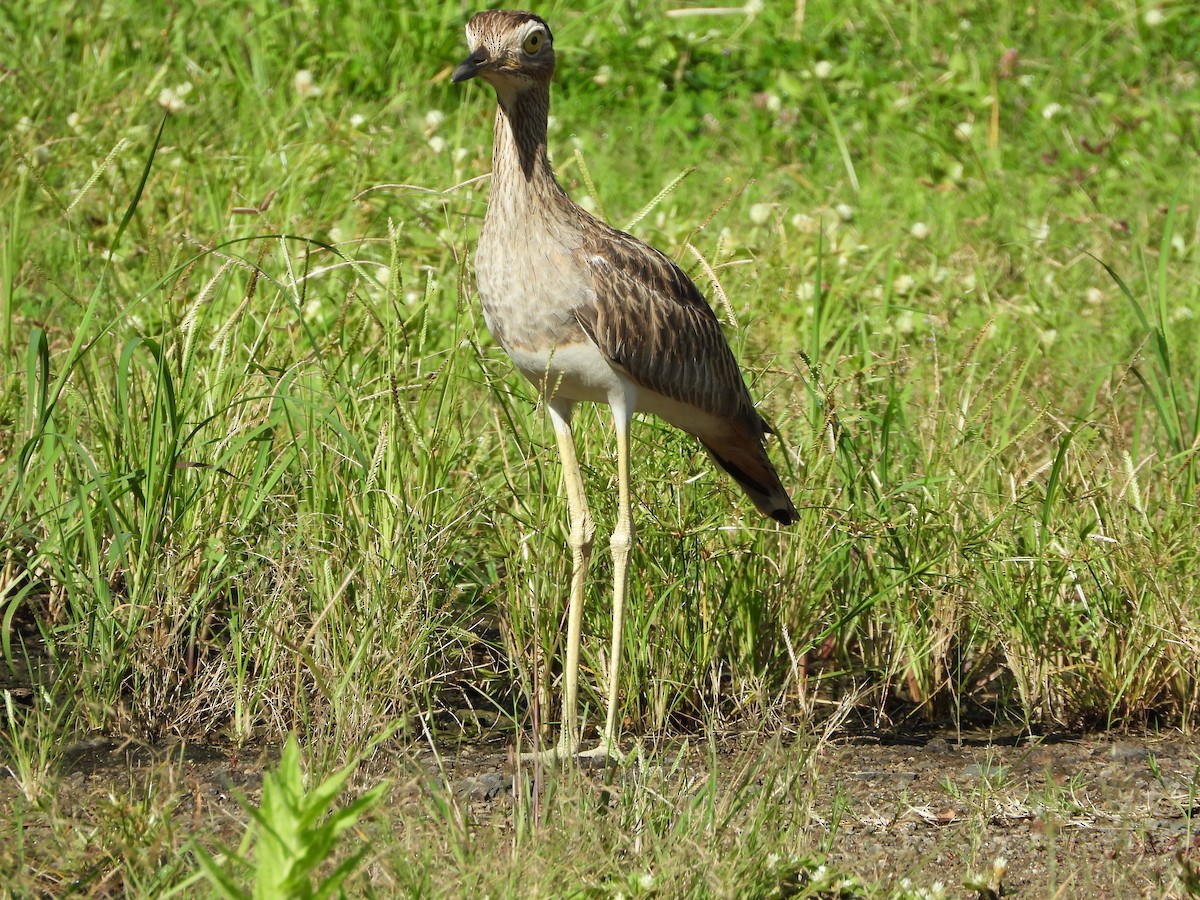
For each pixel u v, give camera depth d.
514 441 11.11
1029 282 14.96
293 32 19.66
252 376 10.58
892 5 23.27
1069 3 24.05
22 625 10.39
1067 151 19.53
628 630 9.71
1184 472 10.67
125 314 9.93
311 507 9.85
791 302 13.11
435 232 14.09
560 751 8.84
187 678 9.48
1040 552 9.91
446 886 6.48
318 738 8.55
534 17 9.09
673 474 10.19
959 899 7.34
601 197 16.58
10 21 18.05
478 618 10.76
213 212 13.50
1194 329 14.06
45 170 14.19
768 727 9.48
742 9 21.94
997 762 9.23
